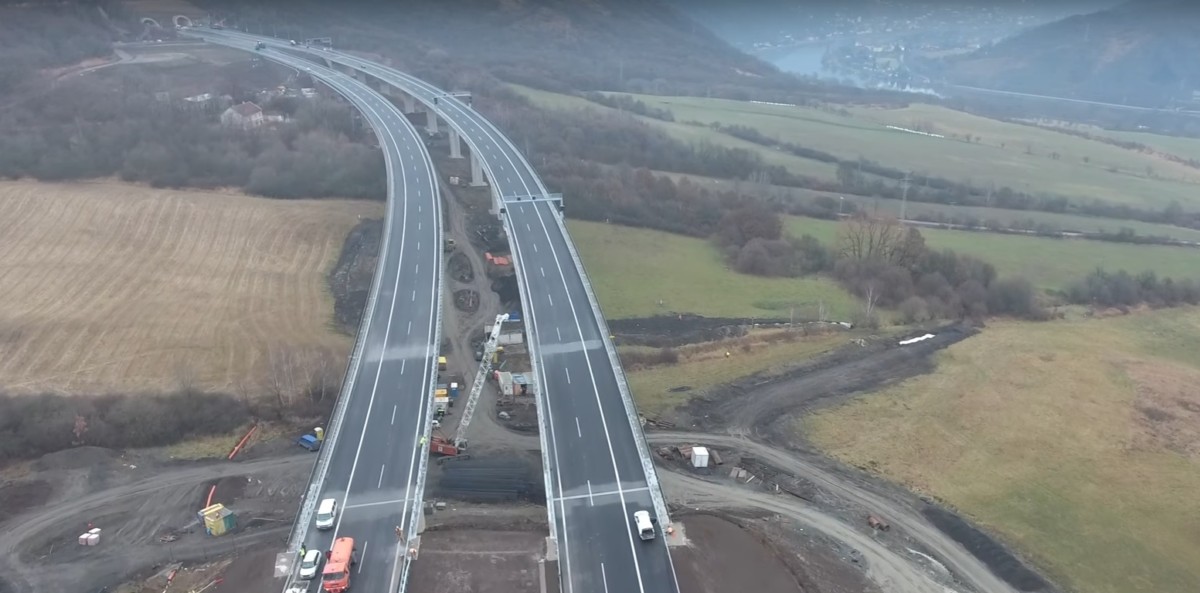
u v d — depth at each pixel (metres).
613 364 109.25
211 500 98.00
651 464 90.94
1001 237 195.62
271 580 80.50
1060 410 120.19
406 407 101.75
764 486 103.31
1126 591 87.81
